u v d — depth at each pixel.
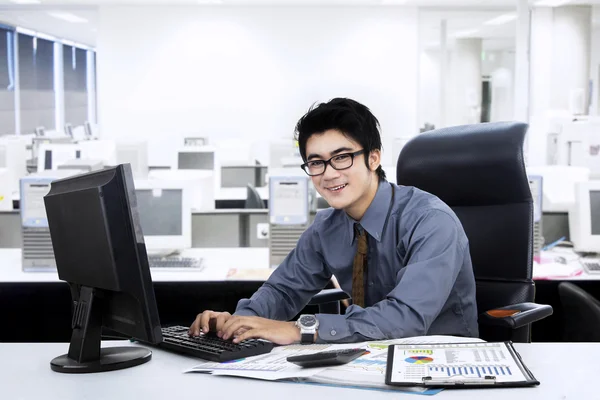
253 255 3.90
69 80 16.94
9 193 4.91
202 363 1.63
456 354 1.56
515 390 1.38
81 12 12.28
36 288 3.78
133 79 11.84
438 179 2.37
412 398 1.34
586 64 11.87
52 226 1.70
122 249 1.48
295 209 3.48
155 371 1.57
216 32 11.80
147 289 1.48
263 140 11.95
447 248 1.87
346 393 1.37
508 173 2.28
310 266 2.17
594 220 3.72
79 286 1.66
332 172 1.86
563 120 7.73
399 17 11.84
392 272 2.00
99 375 1.54
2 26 13.75
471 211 2.38
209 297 3.76
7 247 4.55
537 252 3.63
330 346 1.71
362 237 2.04
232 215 4.32
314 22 11.80
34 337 3.81
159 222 3.66
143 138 11.91
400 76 11.91
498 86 20.52
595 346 1.73
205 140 9.85
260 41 11.82
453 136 2.38
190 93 11.87
